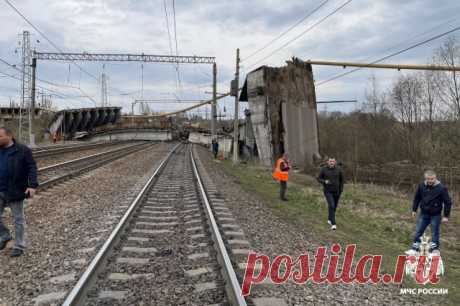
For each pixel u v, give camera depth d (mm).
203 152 46156
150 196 12773
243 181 19562
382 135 37531
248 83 30828
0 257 6422
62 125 63531
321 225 10383
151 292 5125
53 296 4852
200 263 6293
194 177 18609
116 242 7258
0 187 6336
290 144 28016
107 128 76875
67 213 9867
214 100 42875
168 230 8406
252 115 30312
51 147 36094
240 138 39719
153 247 7133
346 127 40875
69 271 5777
